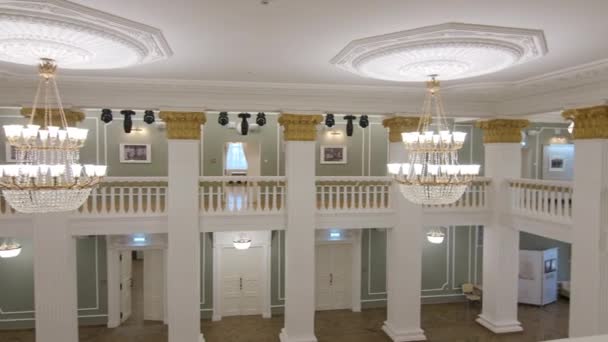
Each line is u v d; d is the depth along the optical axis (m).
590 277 7.71
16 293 11.49
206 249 12.30
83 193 5.32
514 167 10.46
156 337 11.20
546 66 6.89
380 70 6.41
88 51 5.21
